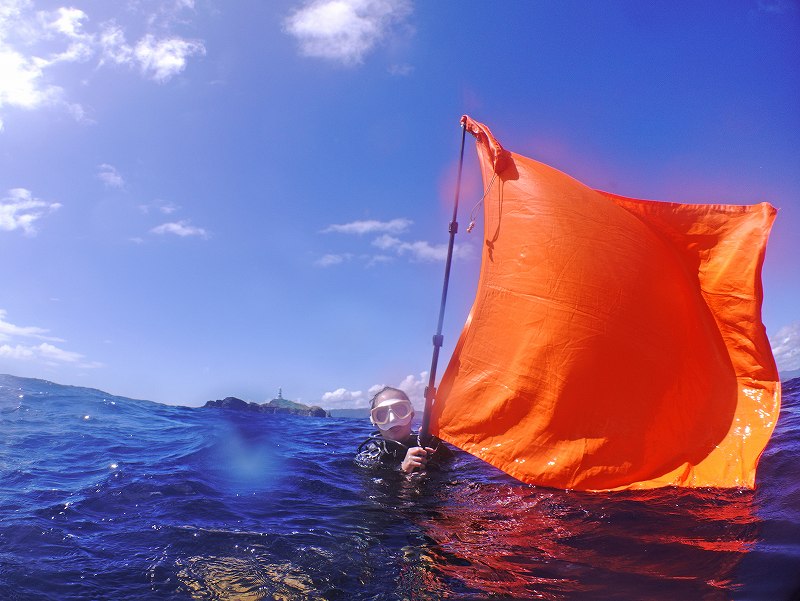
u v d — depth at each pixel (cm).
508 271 419
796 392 854
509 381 404
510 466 398
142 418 859
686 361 393
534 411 395
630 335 387
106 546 290
